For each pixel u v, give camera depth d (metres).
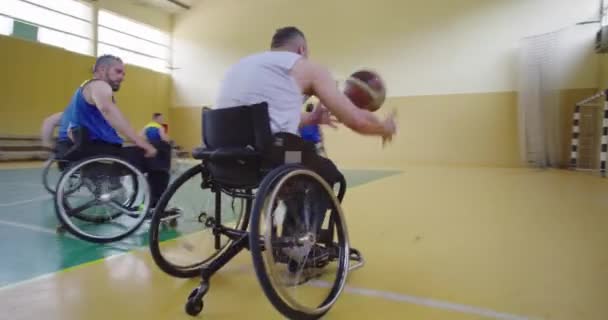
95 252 2.04
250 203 1.83
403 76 9.13
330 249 1.62
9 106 8.07
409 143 9.14
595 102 7.39
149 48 11.24
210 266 1.41
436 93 8.87
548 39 7.76
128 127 2.27
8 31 8.12
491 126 8.45
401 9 9.09
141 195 2.43
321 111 1.83
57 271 1.76
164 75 11.60
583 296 1.49
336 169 1.60
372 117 1.51
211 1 11.21
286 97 1.44
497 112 8.39
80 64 9.36
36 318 1.30
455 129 8.74
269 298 1.17
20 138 8.12
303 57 1.54
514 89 8.24
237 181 1.49
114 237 2.20
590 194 4.11
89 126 2.27
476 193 4.21
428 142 8.98
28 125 8.38
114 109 2.23
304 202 1.43
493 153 8.45
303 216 1.44
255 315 1.34
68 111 2.50
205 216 1.92
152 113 11.27
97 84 2.25
